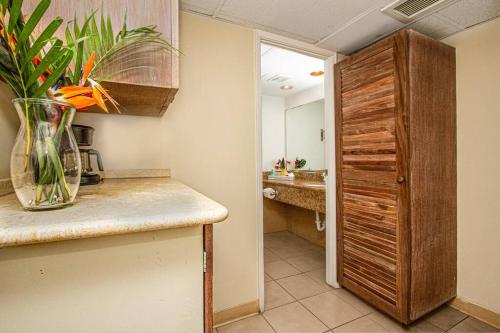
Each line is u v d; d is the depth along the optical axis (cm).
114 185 110
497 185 155
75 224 50
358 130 178
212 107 161
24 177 63
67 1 89
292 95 371
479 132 162
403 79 147
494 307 156
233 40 166
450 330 152
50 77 64
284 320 164
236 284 168
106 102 116
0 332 50
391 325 157
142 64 96
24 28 59
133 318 60
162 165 148
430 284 158
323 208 225
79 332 55
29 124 64
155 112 137
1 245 45
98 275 56
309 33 177
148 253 60
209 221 59
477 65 163
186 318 65
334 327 156
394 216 154
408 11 149
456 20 158
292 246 304
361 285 179
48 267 53
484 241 161
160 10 100
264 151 372
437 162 160
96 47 86
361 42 190
